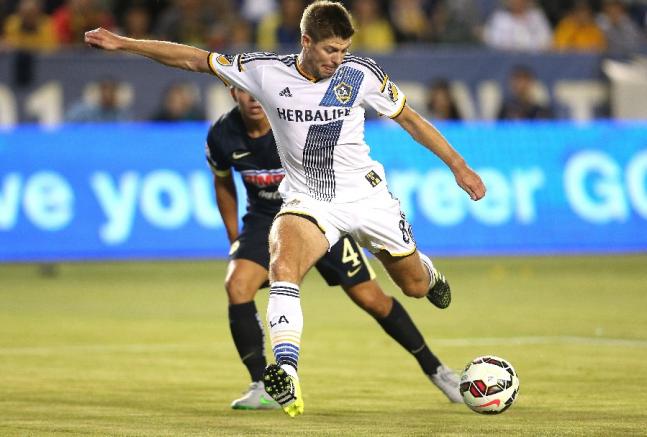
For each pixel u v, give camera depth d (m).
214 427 20.77
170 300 46.25
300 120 21.39
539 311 41.25
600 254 68.00
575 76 67.75
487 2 84.75
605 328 36.34
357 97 21.45
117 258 57.00
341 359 30.53
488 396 21.36
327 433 19.97
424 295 24.45
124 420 21.61
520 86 64.88
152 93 61.59
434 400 24.17
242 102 24.48
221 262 65.44
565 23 75.94
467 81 65.94
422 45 73.12
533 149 62.47
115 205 57.25
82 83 61.25
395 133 60.22
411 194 59.81
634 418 21.28
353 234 22.22
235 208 26.30
